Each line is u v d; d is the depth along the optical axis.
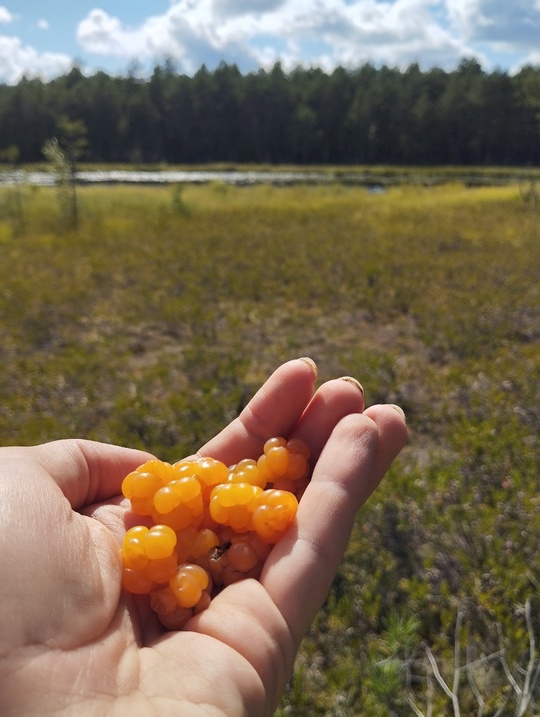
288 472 0.19
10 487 0.15
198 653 0.13
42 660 0.12
